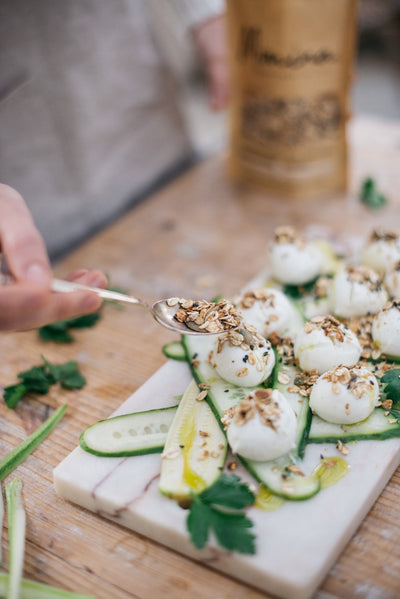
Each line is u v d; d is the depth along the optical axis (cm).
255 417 45
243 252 72
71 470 47
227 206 80
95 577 43
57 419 53
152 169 88
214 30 85
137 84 84
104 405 55
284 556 42
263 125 77
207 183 84
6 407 55
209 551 43
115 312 65
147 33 85
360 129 94
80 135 79
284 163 78
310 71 72
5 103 73
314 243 67
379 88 184
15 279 43
